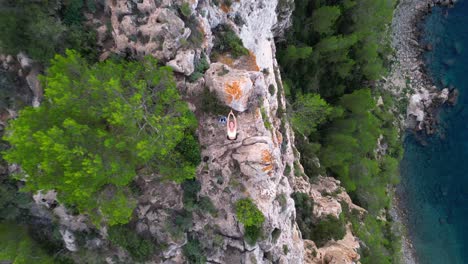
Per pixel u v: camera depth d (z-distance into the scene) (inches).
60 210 922.1
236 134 858.8
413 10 2170.3
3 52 800.9
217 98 833.5
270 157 867.4
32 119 639.8
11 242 925.8
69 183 641.6
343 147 1596.9
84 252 967.6
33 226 993.5
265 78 1119.6
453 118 2156.7
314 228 1362.0
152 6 800.3
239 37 979.9
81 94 648.4
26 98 856.9
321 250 1306.6
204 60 864.3
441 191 2146.9
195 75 842.8
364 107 1643.7
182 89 840.9
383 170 1925.4
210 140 869.8
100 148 654.5
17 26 748.6
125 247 908.6
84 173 620.7
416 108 2134.6
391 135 2012.8
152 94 727.1
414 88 2159.2
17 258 900.0
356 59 1755.7
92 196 730.2
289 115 1390.3
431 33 2164.1
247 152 858.8
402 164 2166.6
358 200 1787.6
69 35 793.6
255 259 924.0
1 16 720.3
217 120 858.1
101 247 969.5
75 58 696.4
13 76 837.8
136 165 809.5
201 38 858.8
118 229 894.4
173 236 892.6
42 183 649.0
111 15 821.2
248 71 869.2
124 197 761.0
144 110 704.4
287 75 1568.7
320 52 1579.7
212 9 907.4
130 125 663.8
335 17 1483.8
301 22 1542.8
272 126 968.9
